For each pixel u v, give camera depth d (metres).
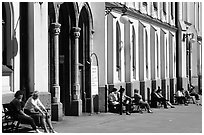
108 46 25.98
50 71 19.17
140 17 31.05
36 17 17.23
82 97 22.56
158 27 36.00
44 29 17.69
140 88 30.94
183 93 34.53
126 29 28.61
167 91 37.84
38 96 16.19
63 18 21.44
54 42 19.25
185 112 25.78
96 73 22.55
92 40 23.38
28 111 15.25
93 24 23.44
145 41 32.31
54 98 18.91
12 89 16.36
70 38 21.47
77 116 21.05
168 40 38.97
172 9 40.91
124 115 22.61
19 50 16.81
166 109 28.16
